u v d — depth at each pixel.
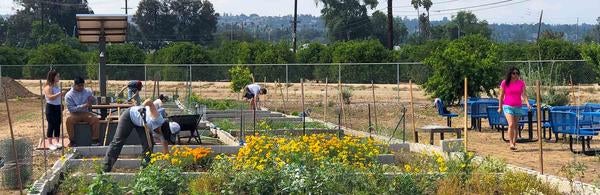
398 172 10.41
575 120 14.03
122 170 12.46
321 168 10.18
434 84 25.75
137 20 100.94
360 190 9.88
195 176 10.78
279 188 9.95
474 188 10.38
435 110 25.64
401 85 40.59
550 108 16.20
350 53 43.28
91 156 14.09
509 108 14.73
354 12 87.94
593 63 29.06
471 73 24.89
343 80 41.78
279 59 44.88
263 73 43.31
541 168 11.43
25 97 36.41
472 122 19.14
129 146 14.40
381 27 91.19
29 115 25.72
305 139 12.49
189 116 15.64
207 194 9.57
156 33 100.69
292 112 24.69
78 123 14.90
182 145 15.01
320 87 40.81
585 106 16.17
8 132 18.95
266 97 34.97
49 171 11.37
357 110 26.52
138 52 48.16
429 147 14.23
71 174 11.01
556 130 14.62
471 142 16.28
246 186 10.08
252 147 11.80
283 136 15.87
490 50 26.00
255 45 46.19
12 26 96.50
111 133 15.41
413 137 16.33
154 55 49.09
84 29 19.28
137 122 12.22
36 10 100.44
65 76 45.78
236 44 49.12
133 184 9.99
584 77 33.88
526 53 41.12
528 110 15.91
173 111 22.78
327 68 42.66
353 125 20.61
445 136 17.59
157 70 41.72
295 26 64.25
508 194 10.12
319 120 21.67
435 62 25.61
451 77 25.16
